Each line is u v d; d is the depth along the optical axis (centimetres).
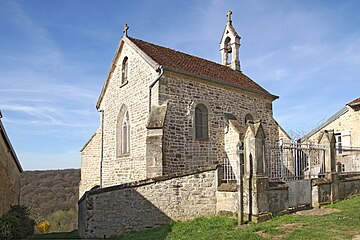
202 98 1633
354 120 2133
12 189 1709
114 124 1870
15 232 1276
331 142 1449
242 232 930
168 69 1490
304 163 1355
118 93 1858
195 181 1209
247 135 1161
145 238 1010
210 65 2028
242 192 1113
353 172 1605
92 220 1159
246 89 1836
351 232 845
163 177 1173
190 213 1187
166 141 1438
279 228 953
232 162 1630
